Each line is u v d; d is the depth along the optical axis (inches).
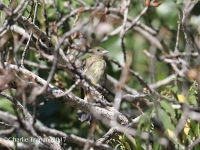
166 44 639.8
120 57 652.1
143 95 412.2
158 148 423.2
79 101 429.1
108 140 448.8
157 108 403.5
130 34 662.5
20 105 413.1
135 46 660.1
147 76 649.6
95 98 428.1
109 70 653.9
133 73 393.4
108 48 656.4
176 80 440.5
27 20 440.1
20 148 452.4
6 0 478.3
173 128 402.0
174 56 391.5
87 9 428.1
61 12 605.3
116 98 399.5
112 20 504.1
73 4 629.3
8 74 367.6
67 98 424.8
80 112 490.9
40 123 626.5
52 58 386.6
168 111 399.9
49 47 453.1
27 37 475.2
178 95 422.3
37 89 366.6
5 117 352.8
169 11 666.2
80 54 426.3
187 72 391.9
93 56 602.5
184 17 432.8
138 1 680.4
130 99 421.7
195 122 425.7
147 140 411.5
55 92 419.8
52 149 422.0
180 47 657.6
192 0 503.2
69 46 394.3
